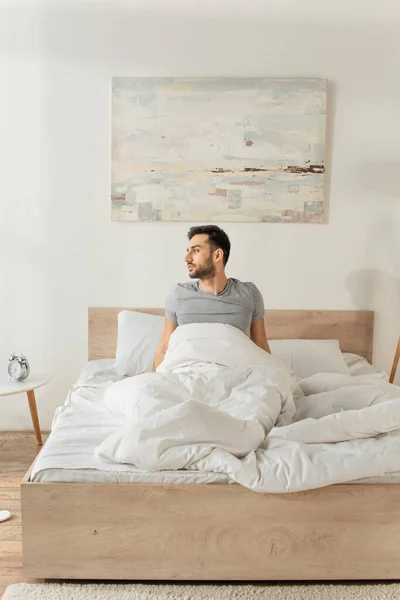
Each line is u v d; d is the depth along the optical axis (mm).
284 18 3939
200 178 3994
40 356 4129
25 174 4016
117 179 3996
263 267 4062
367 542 2369
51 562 2371
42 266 4074
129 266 4070
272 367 2834
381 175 4027
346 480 2314
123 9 3930
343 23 3945
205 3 3926
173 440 2371
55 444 2553
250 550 2363
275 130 3965
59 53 3951
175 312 3369
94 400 3139
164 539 2357
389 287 4090
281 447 2420
